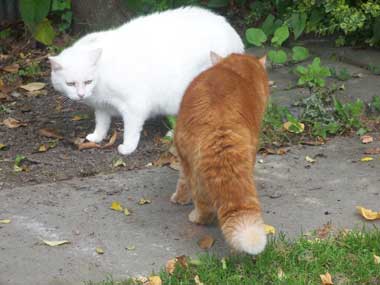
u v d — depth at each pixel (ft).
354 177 9.02
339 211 8.46
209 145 7.52
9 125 10.36
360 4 11.78
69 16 12.76
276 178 9.03
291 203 8.59
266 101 8.41
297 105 10.34
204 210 8.09
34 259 7.88
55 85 9.34
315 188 8.84
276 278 7.54
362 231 8.08
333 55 11.93
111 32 9.66
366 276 7.59
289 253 7.80
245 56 8.45
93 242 8.09
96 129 9.86
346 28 11.34
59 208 8.59
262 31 11.73
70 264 7.82
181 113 7.89
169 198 8.73
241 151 7.52
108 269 7.76
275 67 11.55
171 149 9.56
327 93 10.60
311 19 12.01
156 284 7.52
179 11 9.90
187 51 9.56
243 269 7.66
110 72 9.33
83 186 8.96
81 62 9.14
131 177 9.12
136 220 8.39
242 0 13.01
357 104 10.12
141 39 9.52
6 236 8.18
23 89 11.30
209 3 12.82
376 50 11.98
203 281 7.55
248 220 7.33
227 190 7.45
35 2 12.12
